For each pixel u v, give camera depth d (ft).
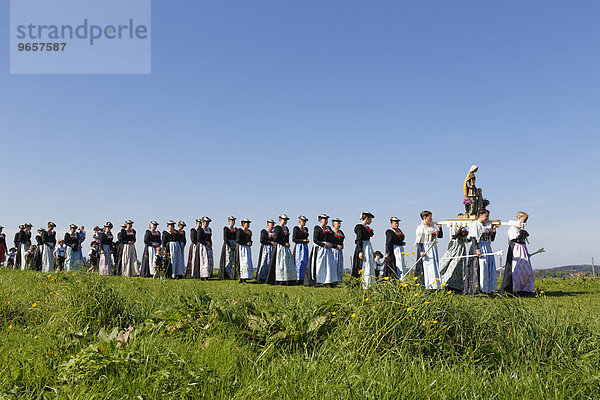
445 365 13.96
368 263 40.24
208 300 19.19
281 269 49.32
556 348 14.60
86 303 18.78
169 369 11.51
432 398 11.44
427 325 15.48
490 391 11.94
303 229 51.72
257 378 12.16
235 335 15.84
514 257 34.60
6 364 12.73
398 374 12.55
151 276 59.36
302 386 11.70
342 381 11.90
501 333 15.66
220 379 11.71
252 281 53.16
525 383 12.17
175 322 17.28
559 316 16.42
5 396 10.80
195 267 57.36
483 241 36.52
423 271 34.96
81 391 10.75
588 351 14.55
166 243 59.67
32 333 16.99
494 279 36.60
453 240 36.42
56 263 61.31
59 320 18.04
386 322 15.44
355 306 16.47
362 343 14.94
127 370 11.44
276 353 14.73
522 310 16.71
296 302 18.78
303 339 15.48
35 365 12.33
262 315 16.85
